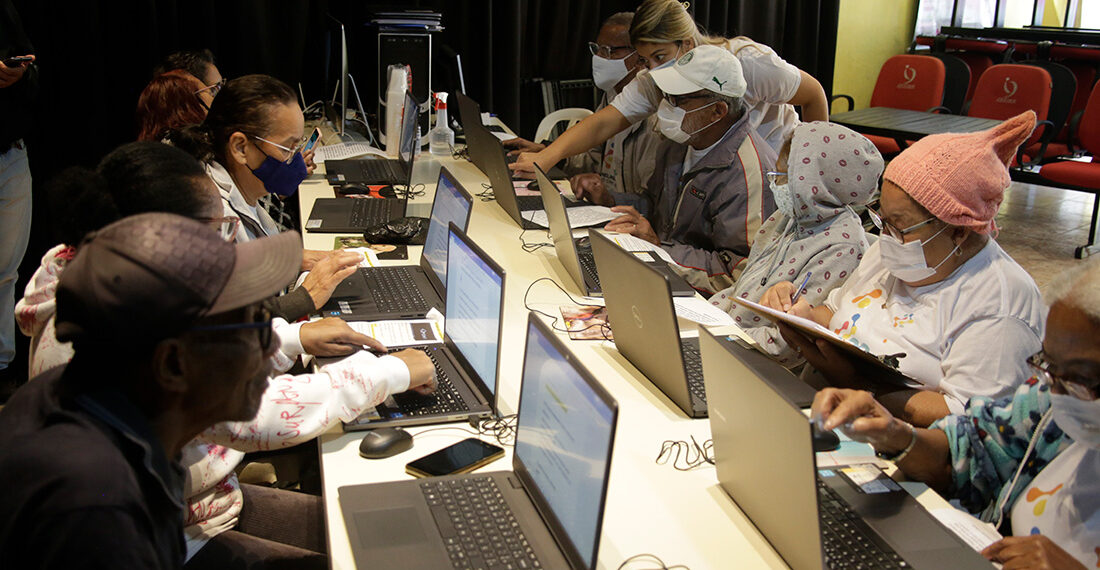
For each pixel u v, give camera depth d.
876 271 2.22
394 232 2.84
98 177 1.58
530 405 1.52
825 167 2.38
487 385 1.81
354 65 4.80
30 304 1.67
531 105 5.49
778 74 3.25
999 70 6.16
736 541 1.42
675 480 1.59
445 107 4.08
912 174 1.91
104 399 1.01
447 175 2.56
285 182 2.43
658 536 1.42
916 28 7.71
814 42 6.43
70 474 0.95
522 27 5.30
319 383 1.68
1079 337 1.33
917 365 1.99
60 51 3.86
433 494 1.50
